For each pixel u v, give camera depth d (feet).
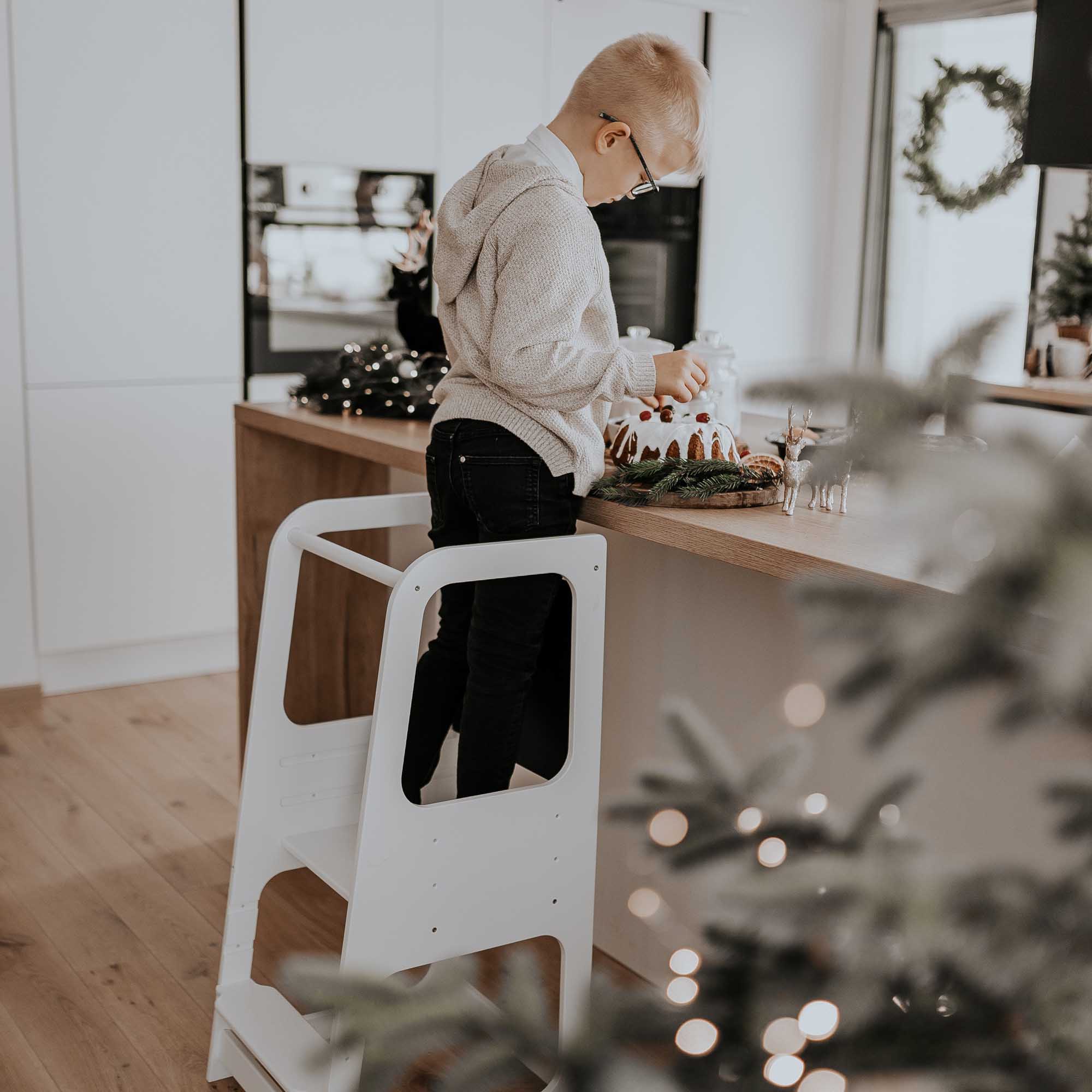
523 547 5.34
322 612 9.21
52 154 11.00
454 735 7.27
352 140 12.39
